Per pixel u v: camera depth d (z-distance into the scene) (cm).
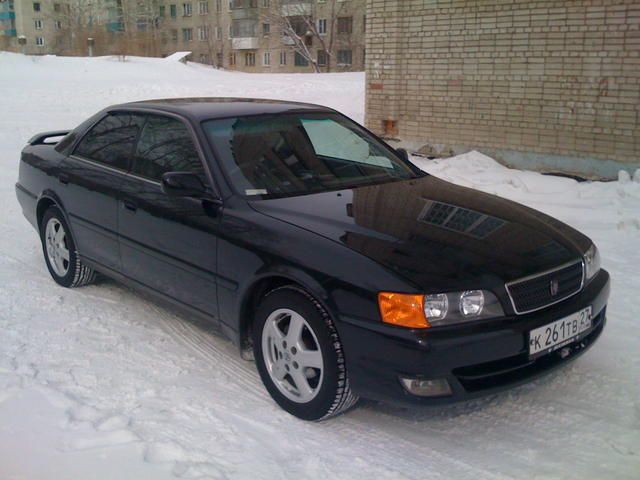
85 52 5338
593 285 385
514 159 998
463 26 1016
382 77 1124
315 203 399
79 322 494
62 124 1577
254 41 6600
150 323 495
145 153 477
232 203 403
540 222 405
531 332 336
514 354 334
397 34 1091
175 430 352
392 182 453
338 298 336
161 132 471
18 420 355
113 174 494
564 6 908
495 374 332
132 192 467
